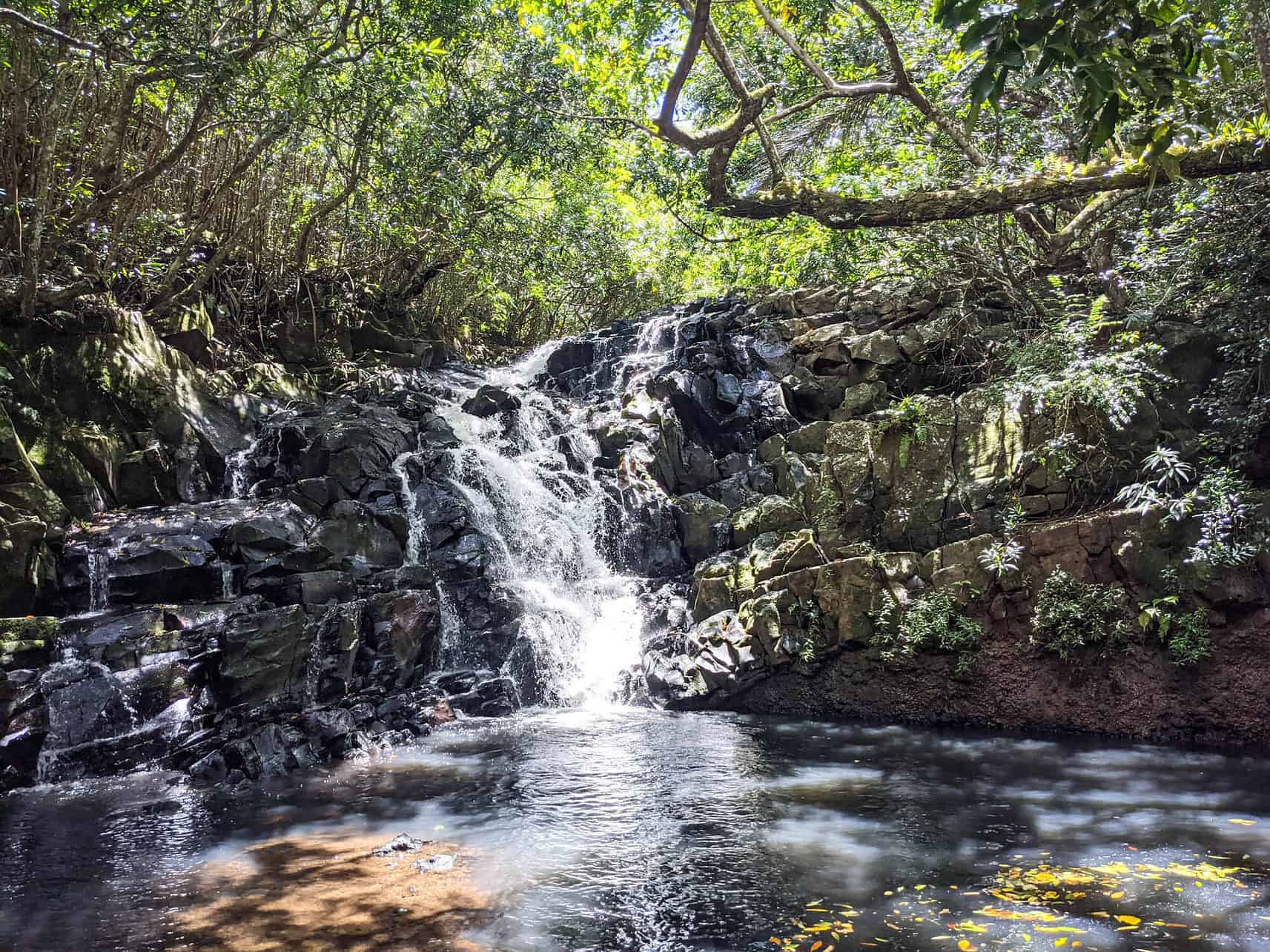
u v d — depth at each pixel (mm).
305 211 15461
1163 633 8219
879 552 10305
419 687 9938
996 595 9156
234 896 5254
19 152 11406
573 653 11156
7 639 7859
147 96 11953
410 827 6469
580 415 14141
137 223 12602
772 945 4508
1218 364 9508
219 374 13773
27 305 10781
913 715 9445
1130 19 3023
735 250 15352
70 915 5023
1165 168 3738
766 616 10148
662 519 12078
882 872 5445
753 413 13023
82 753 7750
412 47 11336
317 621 9289
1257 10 3693
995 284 12812
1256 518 8164
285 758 8039
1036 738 8648
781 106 10141
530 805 6926
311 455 11672
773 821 6457
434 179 13367
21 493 9367
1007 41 2826
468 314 21500
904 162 9680
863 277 13648
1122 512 8742
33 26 7051
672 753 8383
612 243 20500
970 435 10305
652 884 5352
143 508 10938
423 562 11297
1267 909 4754
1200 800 6625
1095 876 5270
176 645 8492
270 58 11250
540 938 4660
